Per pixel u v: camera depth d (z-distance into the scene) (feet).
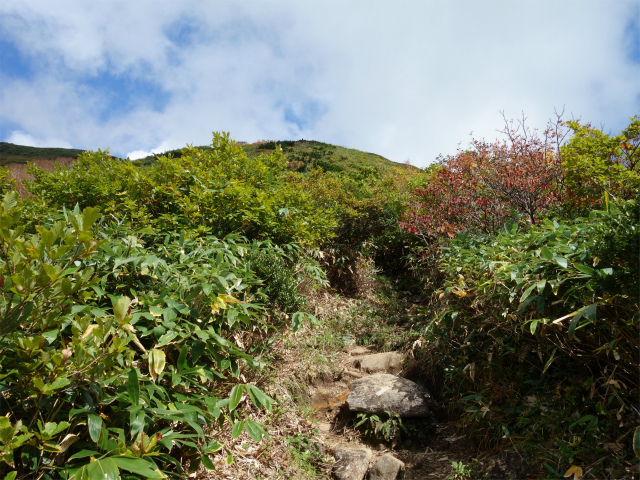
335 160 85.30
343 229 22.12
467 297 11.12
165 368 7.76
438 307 14.15
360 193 29.25
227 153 17.92
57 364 5.18
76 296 6.19
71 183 15.42
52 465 5.28
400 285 22.82
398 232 23.77
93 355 5.44
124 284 8.56
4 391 5.16
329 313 17.72
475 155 20.31
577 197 16.33
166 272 9.05
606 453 7.13
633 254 7.06
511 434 8.96
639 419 7.26
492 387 9.86
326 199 24.20
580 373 8.75
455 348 11.27
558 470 7.40
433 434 11.07
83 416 5.92
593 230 8.35
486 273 10.57
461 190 19.42
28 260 4.97
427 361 13.03
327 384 13.57
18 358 5.29
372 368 14.19
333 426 11.84
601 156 15.78
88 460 5.64
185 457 7.75
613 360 8.11
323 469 9.84
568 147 16.60
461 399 10.46
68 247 5.09
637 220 7.34
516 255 10.32
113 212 13.92
